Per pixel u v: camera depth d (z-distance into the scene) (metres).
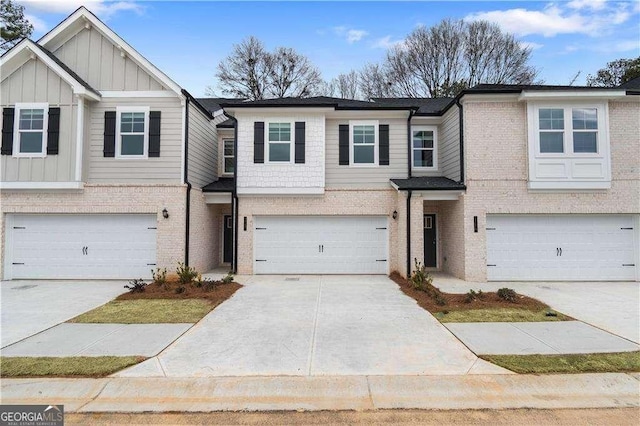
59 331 6.16
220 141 14.62
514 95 10.80
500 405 3.84
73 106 11.10
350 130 12.78
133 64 11.50
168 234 11.20
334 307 7.79
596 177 10.70
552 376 4.44
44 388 4.17
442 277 11.60
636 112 10.95
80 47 11.60
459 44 30.05
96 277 11.28
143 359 4.94
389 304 8.05
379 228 12.23
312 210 12.11
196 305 7.93
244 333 6.08
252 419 3.60
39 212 11.23
